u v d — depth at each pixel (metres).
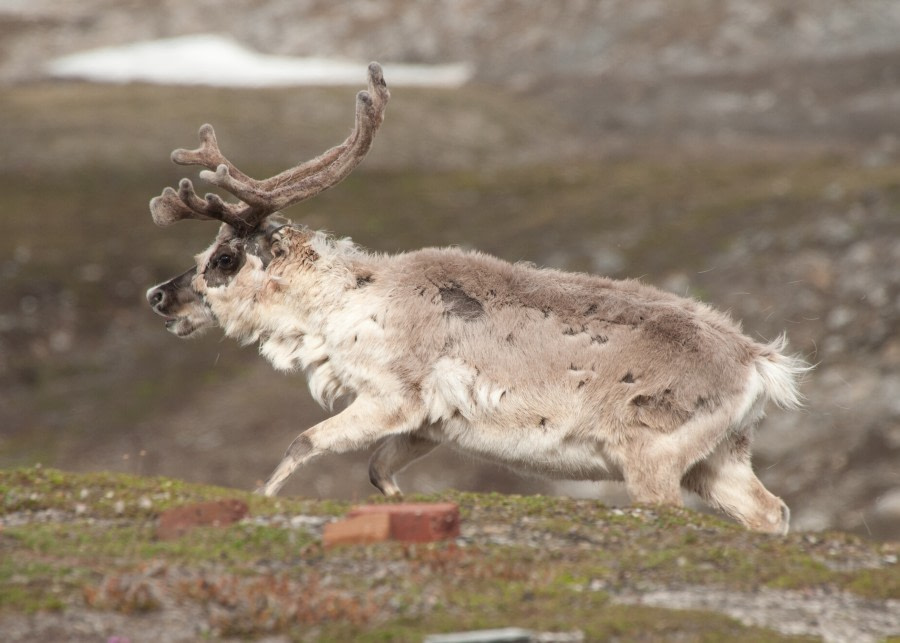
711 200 106.12
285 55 178.25
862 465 65.75
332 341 32.47
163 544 24.25
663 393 30.30
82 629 19.77
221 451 71.88
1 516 27.00
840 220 93.56
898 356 73.69
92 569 22.33
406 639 19.56
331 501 28.95
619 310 31.34
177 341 88.19
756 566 24.28
